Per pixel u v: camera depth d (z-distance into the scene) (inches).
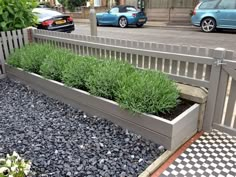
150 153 91.0
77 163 85.3
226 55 95.5
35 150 93.0
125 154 90.4
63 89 132.0
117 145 95.8
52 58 143.4
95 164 84.8
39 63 153.5
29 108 131.2
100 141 98.6
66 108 129.9
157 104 95.8
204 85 105.7
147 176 79.8
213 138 101.3
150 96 96.4
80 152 91.6
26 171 70.1
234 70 92.9
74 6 829.2
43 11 344.5
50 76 140.7
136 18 503.2
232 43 299.3
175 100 100.0
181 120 91.8
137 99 98.3
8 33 183.0
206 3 389.4
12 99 143.9
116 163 85.3
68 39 172.6
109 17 530.0
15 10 188.2
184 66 113.0
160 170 83.3
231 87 97.4
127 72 119.6
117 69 116.9
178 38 353.1
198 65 107.0
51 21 334.3
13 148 94.3
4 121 116.6
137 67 134.2
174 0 553.3
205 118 105.3
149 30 463.5
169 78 118.6
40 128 109.6
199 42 313.3
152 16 593.3
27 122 115.5
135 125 101.4
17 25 190.4
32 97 146.3
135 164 84.9
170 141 90.4
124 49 136.9
